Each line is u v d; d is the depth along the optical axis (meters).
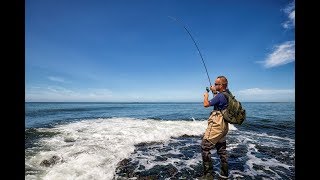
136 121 14.73
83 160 5.12
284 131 11.33
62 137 8.20
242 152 6.51
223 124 3.94
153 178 4.29
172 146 7.40
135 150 6.72
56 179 3.97
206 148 4.06
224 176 4.08
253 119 17.94
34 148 6.32
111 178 4.26
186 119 17.52
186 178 4.32
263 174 4.55
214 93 4.34
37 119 17.02
